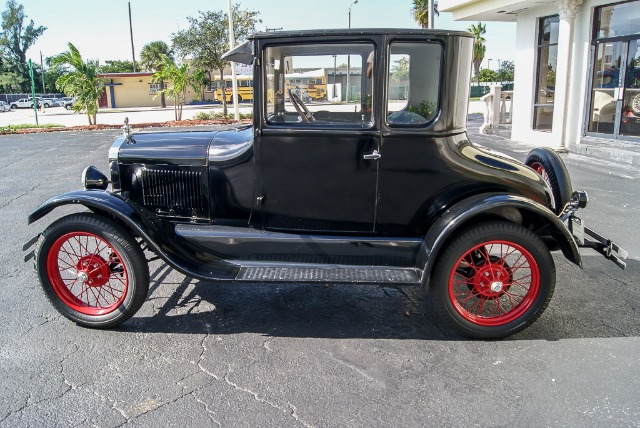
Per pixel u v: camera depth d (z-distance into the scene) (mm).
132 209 3172
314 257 3344
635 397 2588
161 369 2861
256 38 3098
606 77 10359
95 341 3172
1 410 2500
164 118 24797
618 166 8758
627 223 5539
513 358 2969
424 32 3000
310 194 3307
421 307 3664
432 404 2547
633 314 3486
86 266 3326
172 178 3584
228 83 35594
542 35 11820
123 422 2418
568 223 3465
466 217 2959
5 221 5895
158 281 4082
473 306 3506
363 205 3283
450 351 3057
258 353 3037
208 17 21703
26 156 10969
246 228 3479
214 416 2459
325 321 3451
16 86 61938
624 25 9703
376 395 2623
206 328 3350
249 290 3947
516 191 3270
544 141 11555
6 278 4176
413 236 3346
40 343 3137
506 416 2453
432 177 3209
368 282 3045
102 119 25047
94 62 19438
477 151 3359
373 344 3146
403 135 3131
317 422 2414
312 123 3193
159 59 49969
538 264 3064
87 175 3725
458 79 3117
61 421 2422
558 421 2414
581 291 3867
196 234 3398
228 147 3457
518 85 12664
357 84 3174
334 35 3039
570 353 3012
